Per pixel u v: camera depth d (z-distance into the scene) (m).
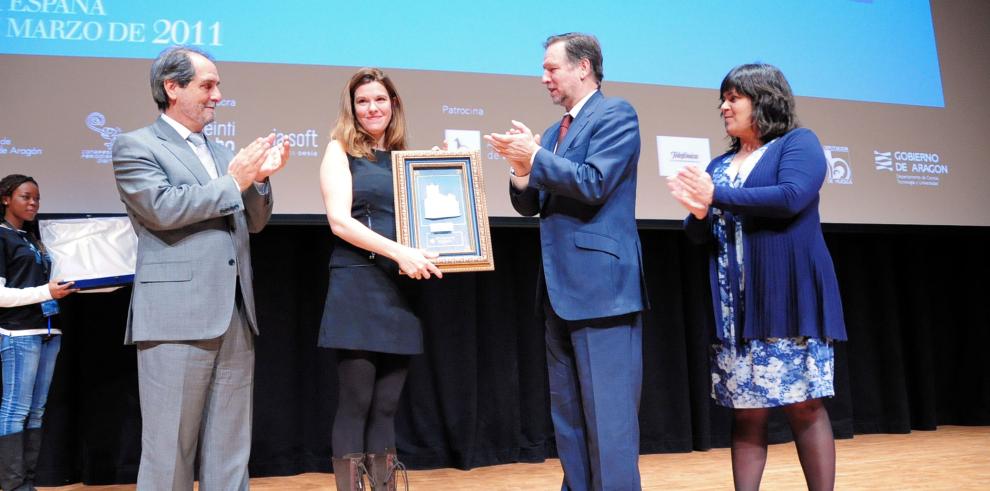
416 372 3.49
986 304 4.54
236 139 3.05
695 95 3.64
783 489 2.66
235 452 1.69
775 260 1.75
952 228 3.90
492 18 3.43
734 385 1.83
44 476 3.07
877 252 4.39
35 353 2.63
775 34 3.81
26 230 2.78
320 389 3.37
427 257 1.82
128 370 3.21
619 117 1.73
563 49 1.84
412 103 3.26
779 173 1.76
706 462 3.48
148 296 1.60
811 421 1.82
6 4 2.95
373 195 1.94
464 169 1.95
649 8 3.64
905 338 4.51
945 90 4.05
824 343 1.76
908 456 3.38
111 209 2.94
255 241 3.41
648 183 3.50
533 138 1.73
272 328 3.37
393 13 3.31
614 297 1.69
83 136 2.94
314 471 3.35
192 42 3.08
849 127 3.81
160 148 1.65
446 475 3.28
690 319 4.00
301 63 3.17
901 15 4.05
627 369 1.71
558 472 3.31
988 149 4.06
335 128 2.03
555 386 1.82
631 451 1.66
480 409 3.60
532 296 3.74
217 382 1.68
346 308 1.90
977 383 4.53
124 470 3.15
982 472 2.89
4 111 2.89
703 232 1.92
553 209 1.78
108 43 3.01
